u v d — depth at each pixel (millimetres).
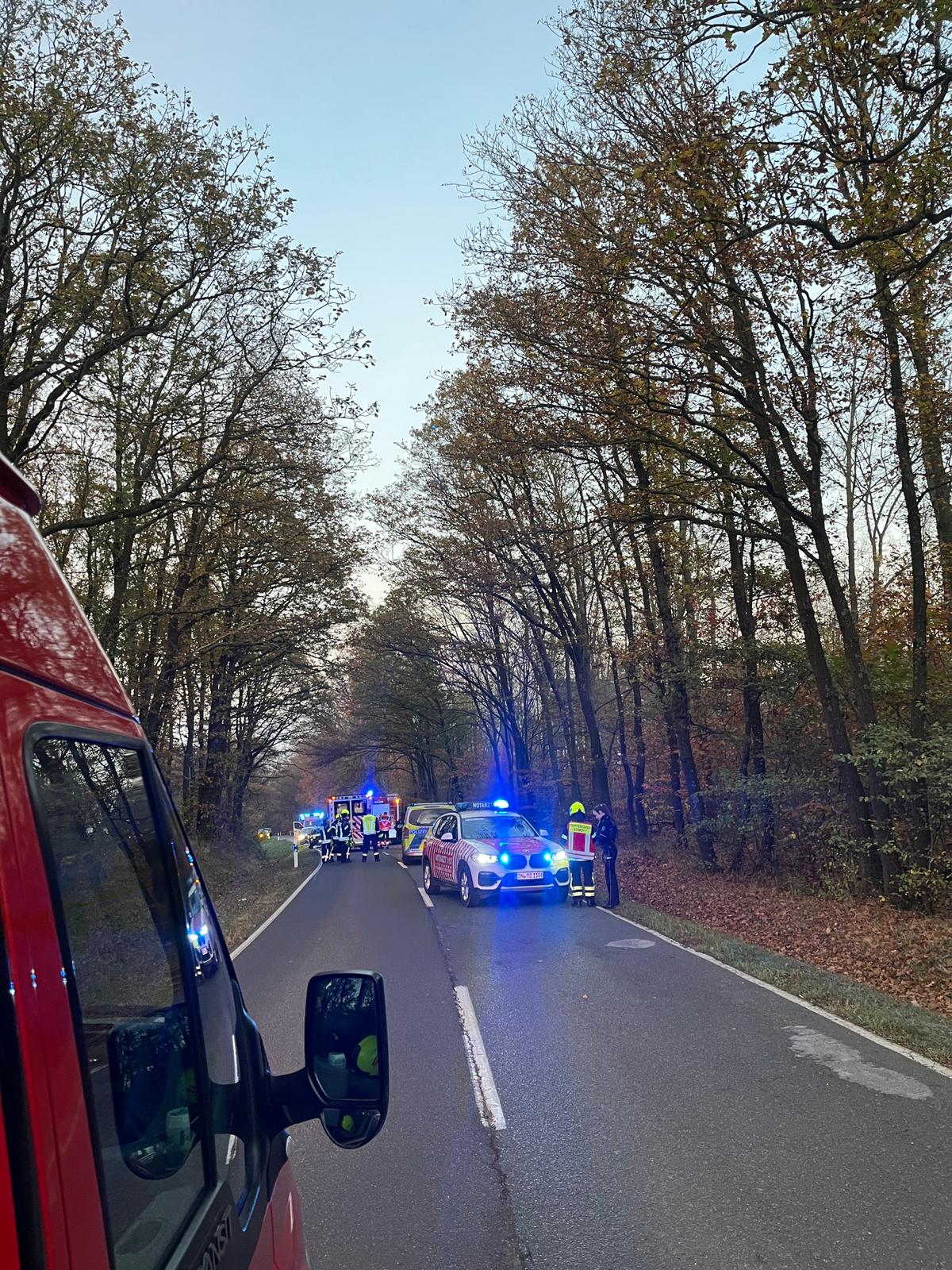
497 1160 5215
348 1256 4191
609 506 16391
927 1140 5227
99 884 1482
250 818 54594
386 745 63438
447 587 29984
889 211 9719
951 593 15422
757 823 18516
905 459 14242
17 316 13680
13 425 14289
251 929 15391
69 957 1273
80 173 13367
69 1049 1211
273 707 37656
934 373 14453
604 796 27812
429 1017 8500
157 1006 1662
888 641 16969
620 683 33094
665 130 12617
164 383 16672
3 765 1194
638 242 12367
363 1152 5418
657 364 13711
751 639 18750
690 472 16047
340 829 32688
